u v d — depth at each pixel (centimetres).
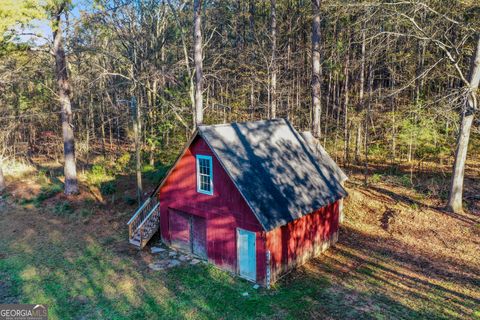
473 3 1650
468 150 2708
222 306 1111
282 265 1279
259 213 1155
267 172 1327
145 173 2548
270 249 1209
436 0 1814
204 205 1383
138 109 2239
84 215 1933
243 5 3284
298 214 1270
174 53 3128
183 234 1523
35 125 3675
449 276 1263
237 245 1288
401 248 1499
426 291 1175
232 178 1203
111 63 2912
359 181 2305
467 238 1530
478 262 1345
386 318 1029
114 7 2378
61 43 2123
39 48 2130
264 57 2353
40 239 1667
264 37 3011
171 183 1516
